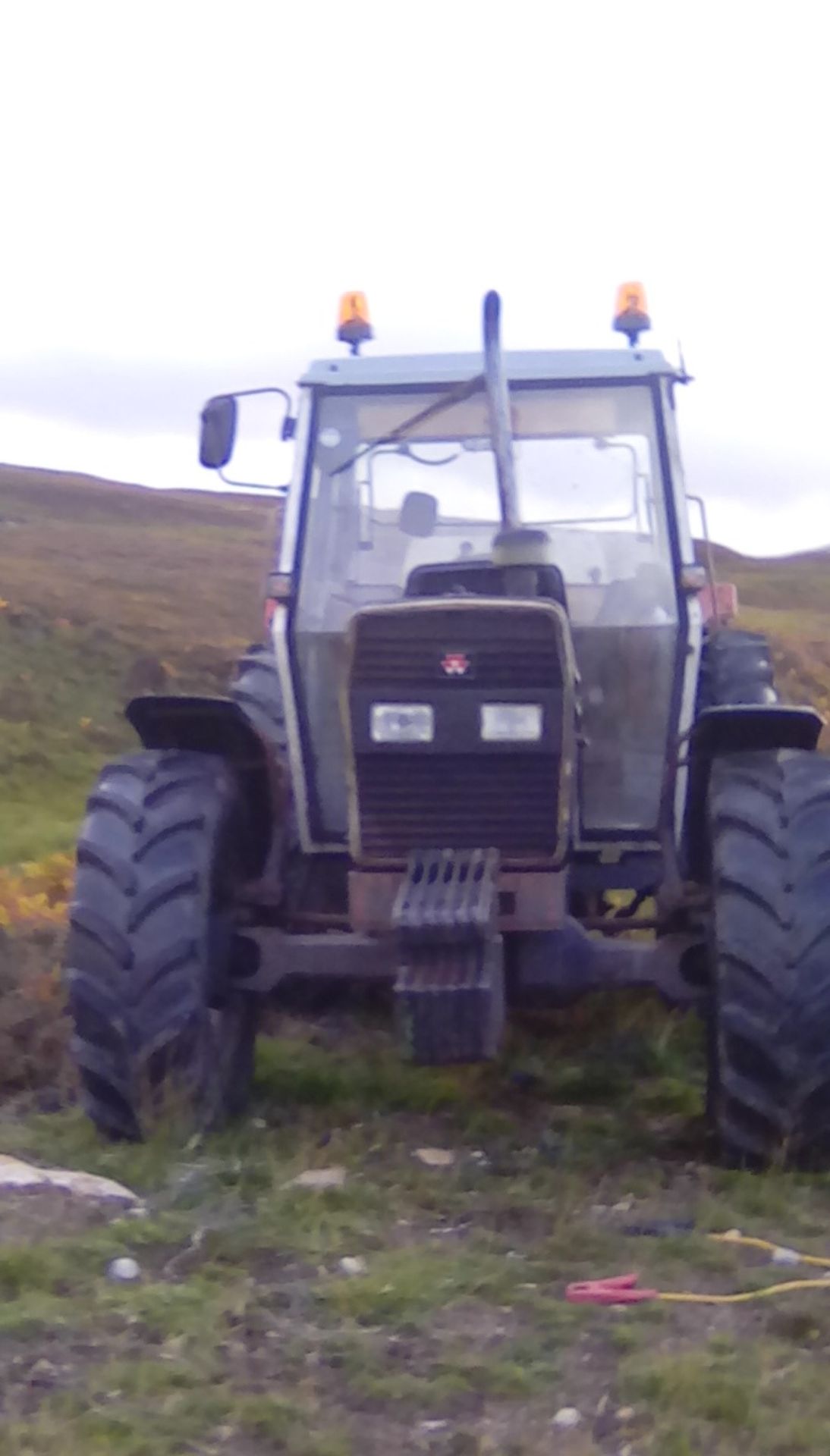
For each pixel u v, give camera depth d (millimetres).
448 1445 3160
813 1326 3676
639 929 5688
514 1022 6680
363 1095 5801
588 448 5855
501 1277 3914
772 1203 4516
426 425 5914
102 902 4934
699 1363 3418
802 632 34469
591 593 5652
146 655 27688
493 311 5293
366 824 5000
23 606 29000
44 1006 6461
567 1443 3166
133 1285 3838
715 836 4895
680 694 5570
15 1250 3906
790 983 4645
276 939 5270
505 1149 5195
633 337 6121
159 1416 3207
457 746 4887
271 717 6805
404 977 4609
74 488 71812
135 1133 4973
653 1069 6258
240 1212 4363
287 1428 3178
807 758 5012
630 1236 4297
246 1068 5609
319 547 5891
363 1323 3676
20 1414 3219
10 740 22359
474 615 4836
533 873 4969
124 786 5145
